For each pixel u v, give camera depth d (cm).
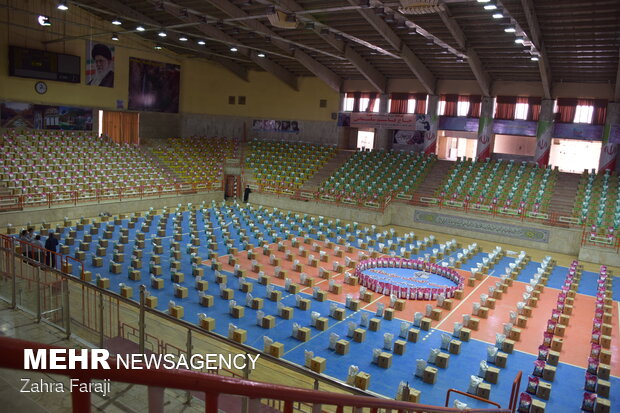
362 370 1493
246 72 4912
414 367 1538
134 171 3878
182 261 2473
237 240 2966
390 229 3341
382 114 4319
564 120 3716
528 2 2544
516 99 3862
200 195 4075
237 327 1733
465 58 3459
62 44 3844
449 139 4738
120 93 4316
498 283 2328
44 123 3812
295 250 2870
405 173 4003
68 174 3453
